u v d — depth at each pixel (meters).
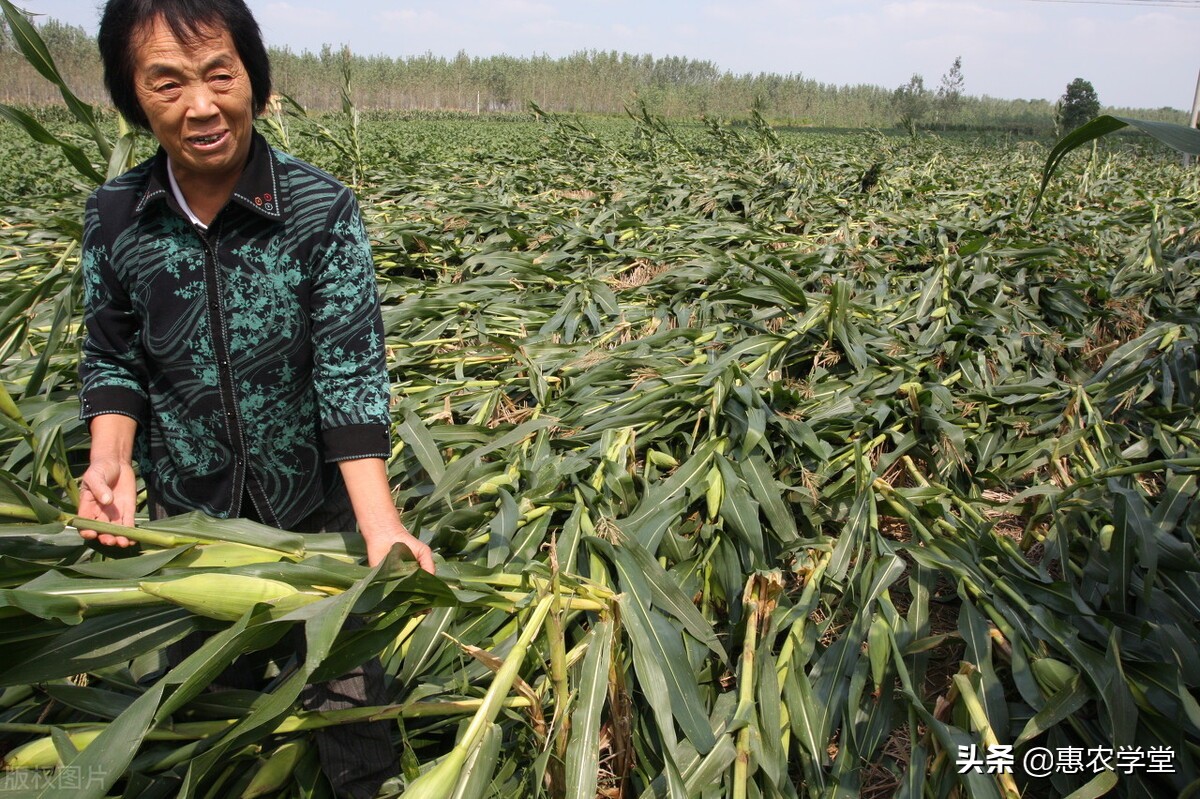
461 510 2.48
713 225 6.46
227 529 1.65
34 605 1.32
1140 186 9.99
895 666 2.22
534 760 1.90
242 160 1.56
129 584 1.42
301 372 1.71
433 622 2.15
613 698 1.98
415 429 2.82
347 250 1.63
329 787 1.87
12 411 1.95
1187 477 2.64
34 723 1.98
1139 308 4.65
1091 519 2.69
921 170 11.75
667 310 4.52
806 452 3.07
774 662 2.12
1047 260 5.05
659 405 3.17
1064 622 2.24
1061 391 3.67
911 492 2.89
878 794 2.12
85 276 1.69
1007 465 3.44
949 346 4.02
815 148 17.75
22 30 2.62
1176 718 2.02
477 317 4.36
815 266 5.17
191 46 1.40
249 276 1.60
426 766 1.80
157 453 1.81
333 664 1.55
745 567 2.60
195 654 1.36
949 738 1.92
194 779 1.41
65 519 1.58
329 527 1.91
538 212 7.28
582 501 2.62
